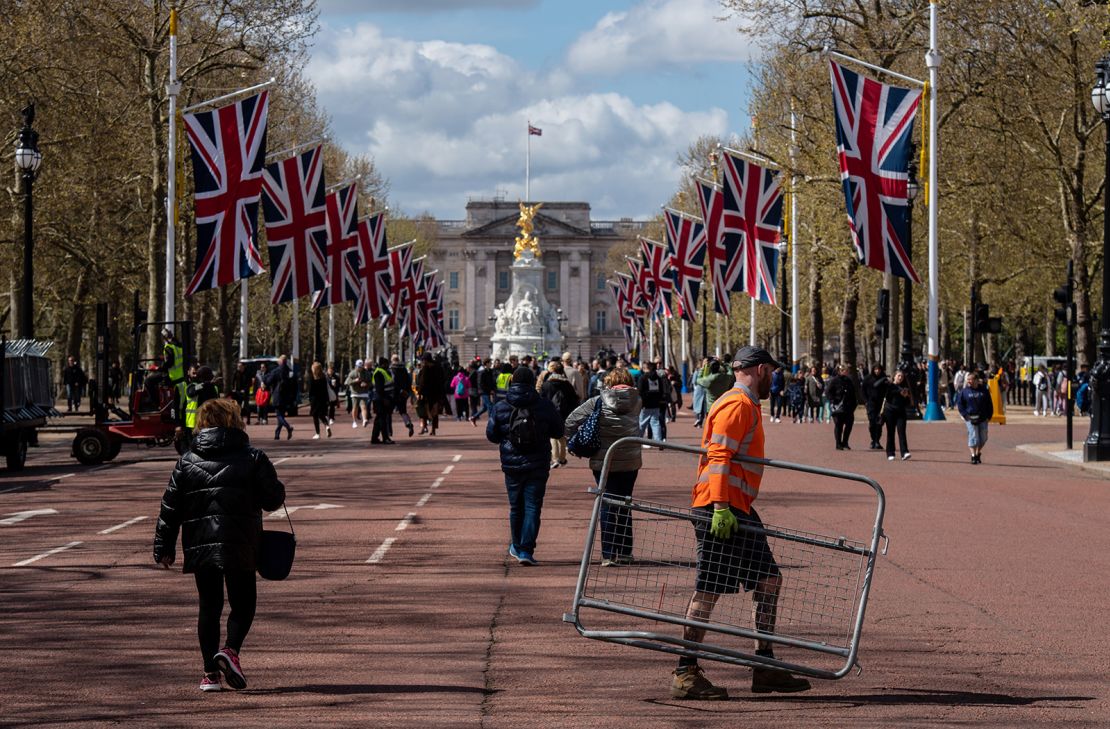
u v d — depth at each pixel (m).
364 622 13.94
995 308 90.19
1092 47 58.53
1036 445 43.28
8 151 54.50
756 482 10.99
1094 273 70.12
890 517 23.55
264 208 49.78
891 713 10.25
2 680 11.38
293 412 71.81
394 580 16.67
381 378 45.25
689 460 38.22
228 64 60.28
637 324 116.38
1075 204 62.12
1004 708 10.40
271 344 117.69
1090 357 65.25
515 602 15.09
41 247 62.72
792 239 70.00
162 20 60.31
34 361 37.41
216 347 116.88
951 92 61.50
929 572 17.34
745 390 10.92
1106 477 33.16
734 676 11.62
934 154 54.75
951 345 132.00
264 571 11.11
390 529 21.92
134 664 12.00
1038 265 74.50
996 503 26.09
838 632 12.88
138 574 17.38
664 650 10.78
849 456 39.44
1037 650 12.60
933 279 56.56
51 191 55.31
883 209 45.53
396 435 52.03
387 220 121.19
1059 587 16.20
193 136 42.50
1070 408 40.88
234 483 10.91
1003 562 18.27
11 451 34.53
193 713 10.23
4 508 25.69
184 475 10.97
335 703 10.53
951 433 50.38
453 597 15.43
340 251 59.81
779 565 11.27
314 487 29.36
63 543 20.56
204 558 10.78
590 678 11.45
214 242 42.72
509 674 11.59
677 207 115.12
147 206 69.50
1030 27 58.66
